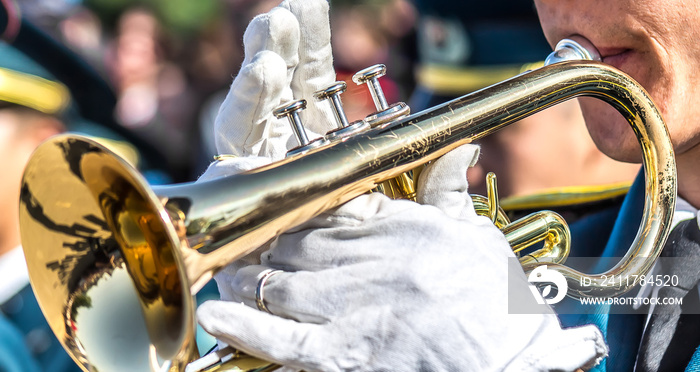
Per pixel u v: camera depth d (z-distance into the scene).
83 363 4.89
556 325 4.77
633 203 6.68
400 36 16.56
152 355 4.61
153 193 4.45
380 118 5.05
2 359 11.20
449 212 5.16
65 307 4.97
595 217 7.41
